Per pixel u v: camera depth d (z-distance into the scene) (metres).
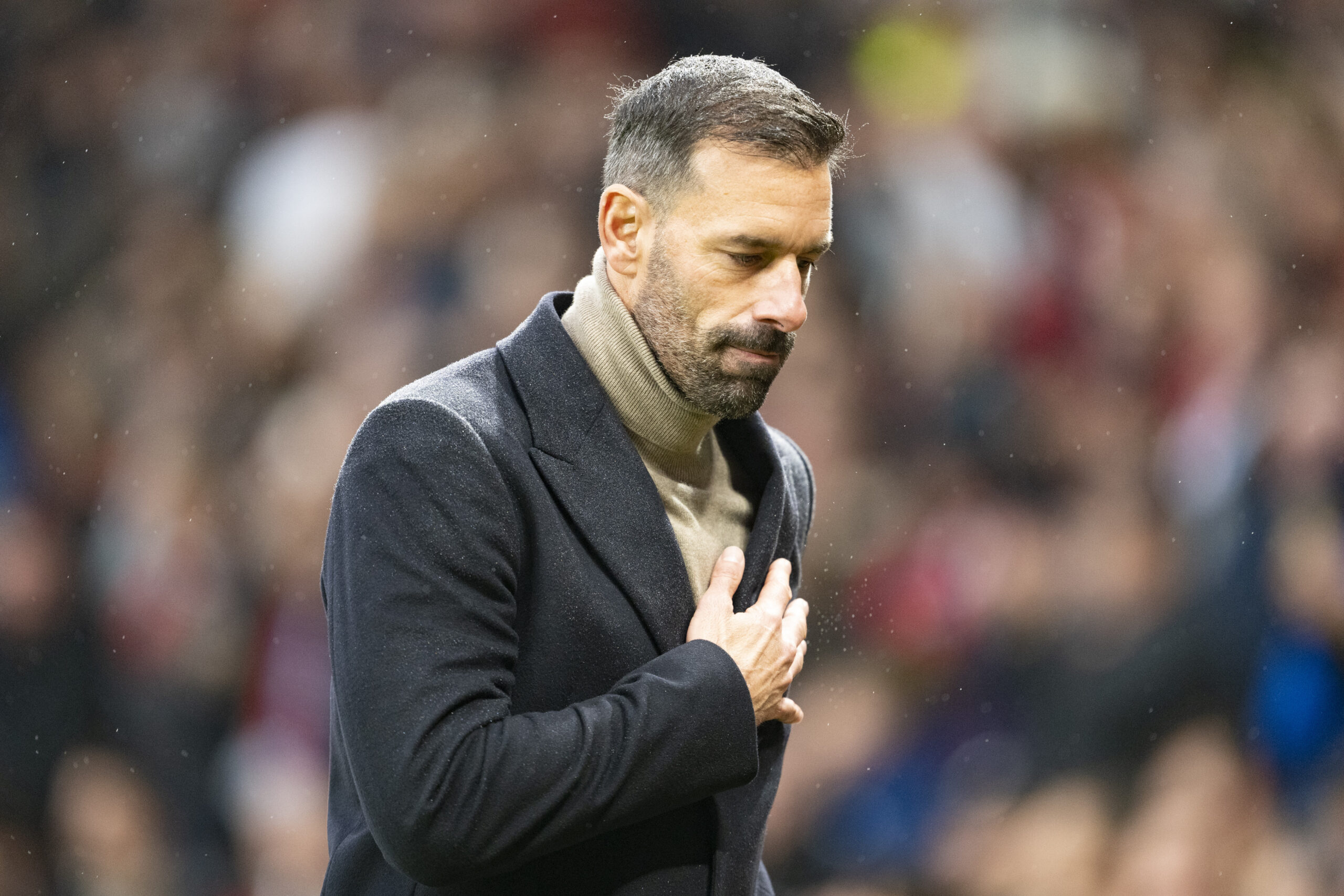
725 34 13.48
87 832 11.02
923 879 10.40
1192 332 12.34
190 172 13.77
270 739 11.33
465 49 13.60
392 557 3.11
